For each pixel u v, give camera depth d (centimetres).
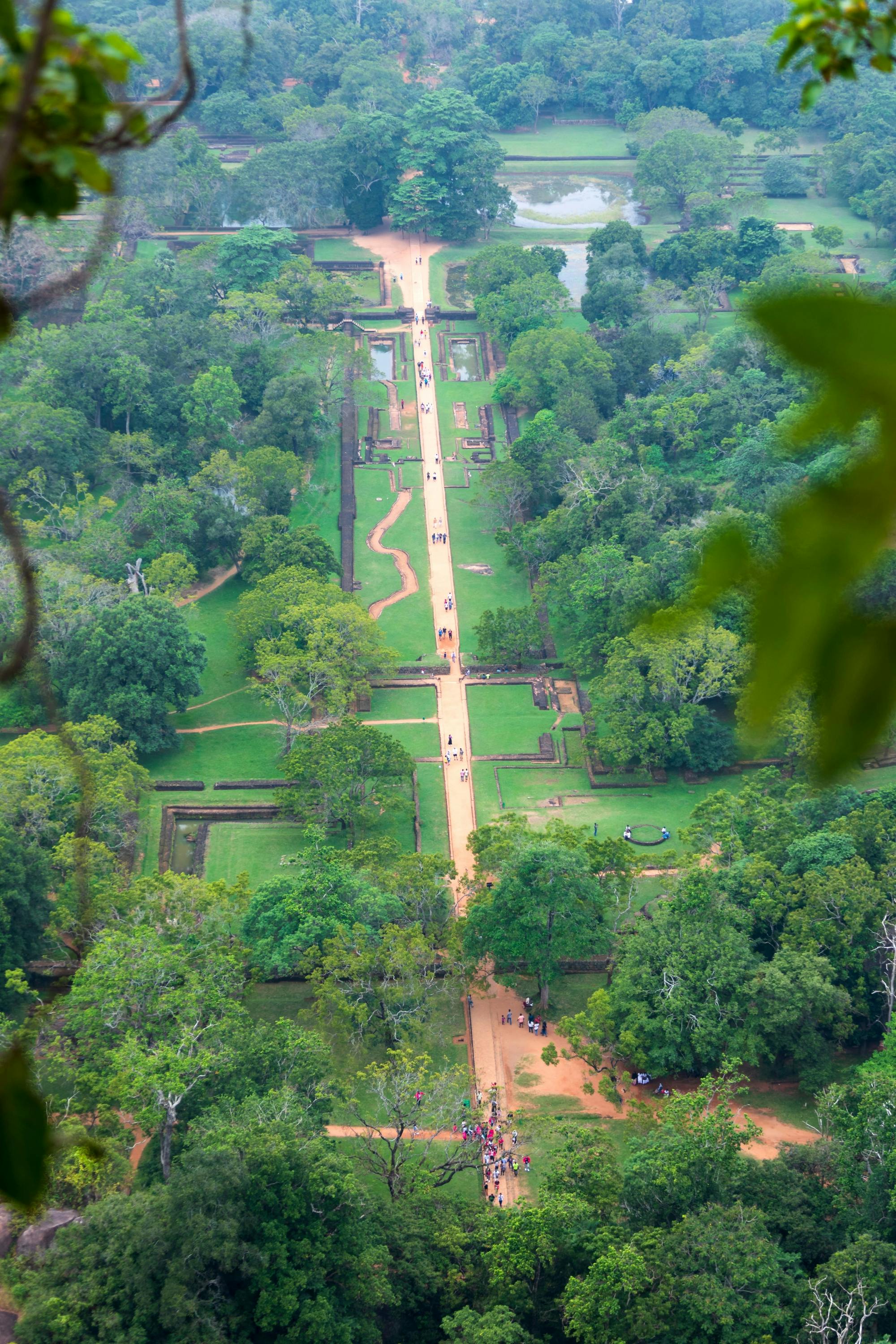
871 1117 7462
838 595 414
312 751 11969
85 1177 7206
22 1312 6581
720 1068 8425
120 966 8250
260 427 17350
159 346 17988
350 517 17238
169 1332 6469
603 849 10606
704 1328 6494
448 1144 8931
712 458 17088
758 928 10219
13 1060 600
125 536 15050
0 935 9394
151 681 12731
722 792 11300
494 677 14575
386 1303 7088
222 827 12288
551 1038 10094
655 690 13000
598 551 14025
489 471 16412
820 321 398
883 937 9581
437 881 10575
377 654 13688
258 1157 6938
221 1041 8188
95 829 10944
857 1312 6519
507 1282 6962
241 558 15950
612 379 19025
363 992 9444
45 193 811
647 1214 7419
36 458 15875
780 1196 7588
